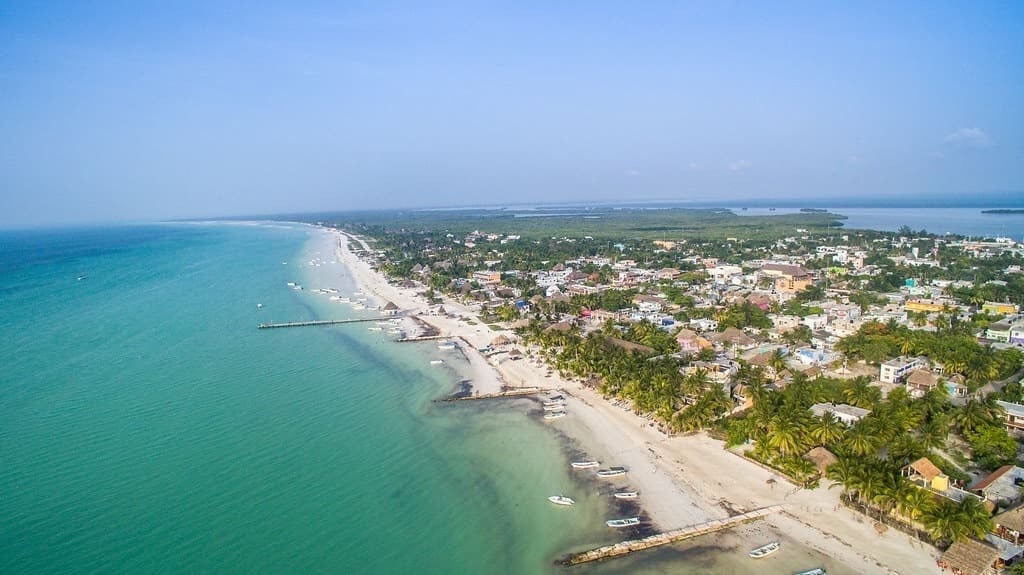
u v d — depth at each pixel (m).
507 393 155.12
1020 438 115.31
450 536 92.44
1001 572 78.94
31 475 107.75
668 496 103.31
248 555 86.50
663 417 129.88
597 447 122.81
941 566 81.94
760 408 118.00
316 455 118.25
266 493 103.44
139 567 83.38
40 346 195.25
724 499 101.69
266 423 133.25
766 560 85.75
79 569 82.69
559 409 141.62
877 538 89.00
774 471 109.38
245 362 180.88
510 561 86.88
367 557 87.00
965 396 138.38
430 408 145.25
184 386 156.75
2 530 91.25
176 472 109.81
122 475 108.19
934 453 110.12
